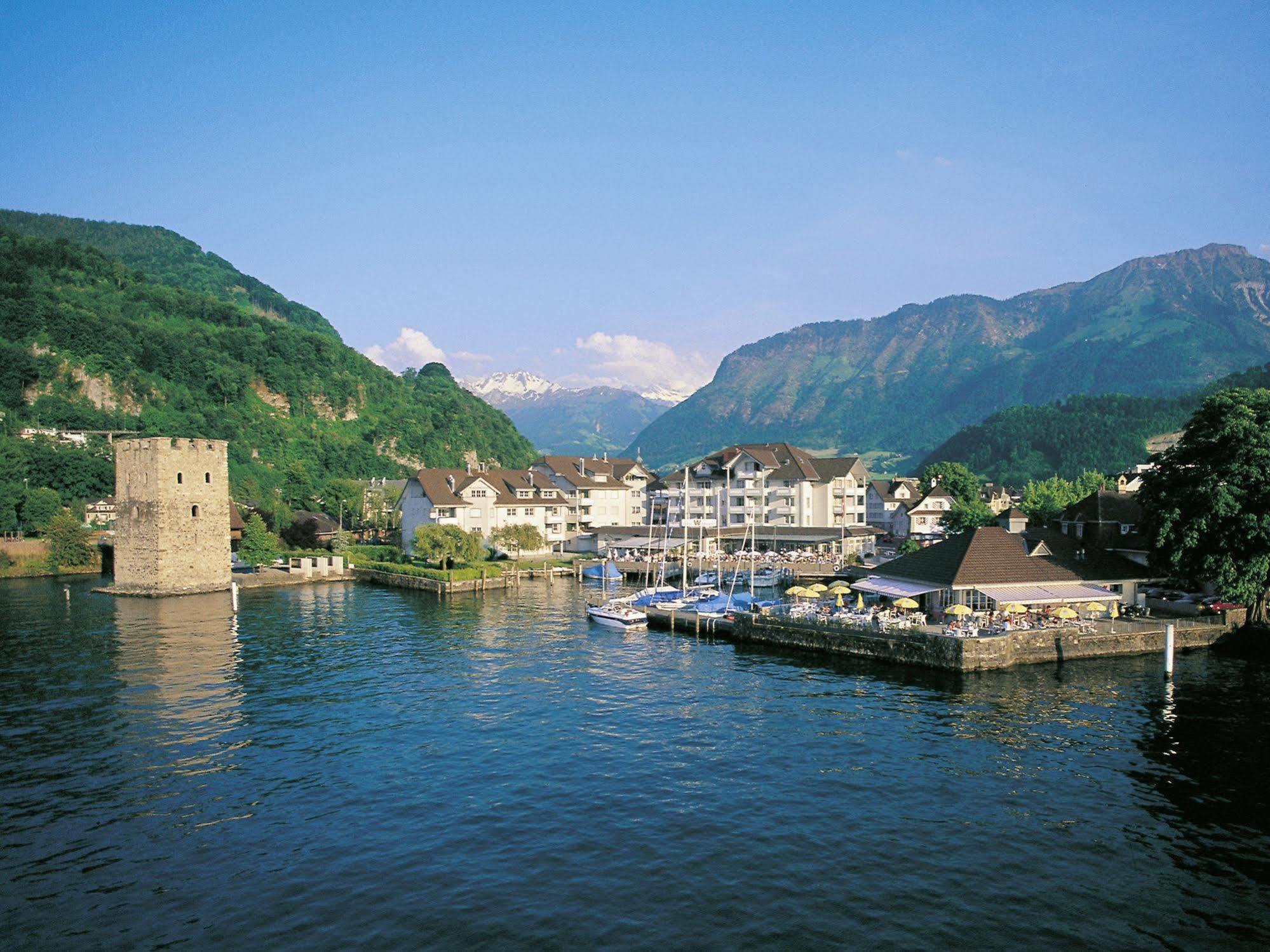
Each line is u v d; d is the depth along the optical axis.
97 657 70.12
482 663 68.19
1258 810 38.50
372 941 27.81
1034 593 74.94
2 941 27.94
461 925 28.75
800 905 30.09
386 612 95.56
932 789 40.97
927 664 65.06
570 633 82.12
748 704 55.91
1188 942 28.03
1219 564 70.19
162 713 53.81
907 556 84.44
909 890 31.23
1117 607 76.81
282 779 42.50
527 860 33.62
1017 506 181.00
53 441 184.12
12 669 65.69
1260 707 54.62
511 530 131.75
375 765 44.47
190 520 111.19
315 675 63.81
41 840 35.59
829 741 48.16
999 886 31.62
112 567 139.12
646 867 33.00
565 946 27.41
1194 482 72.50
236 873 32.59
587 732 49.94
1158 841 35.41
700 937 28.00
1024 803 39.31
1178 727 50.53
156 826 36.97
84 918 29.38
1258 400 73.81
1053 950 27.41
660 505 171.25
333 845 35.00
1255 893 31.28
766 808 38.69
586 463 172.62
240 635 80.44
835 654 70.69
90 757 45.66
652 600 95.81
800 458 159.38
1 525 144.50
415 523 144.50
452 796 40.12
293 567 127.31
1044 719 52.19
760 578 110.12
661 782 41.91
